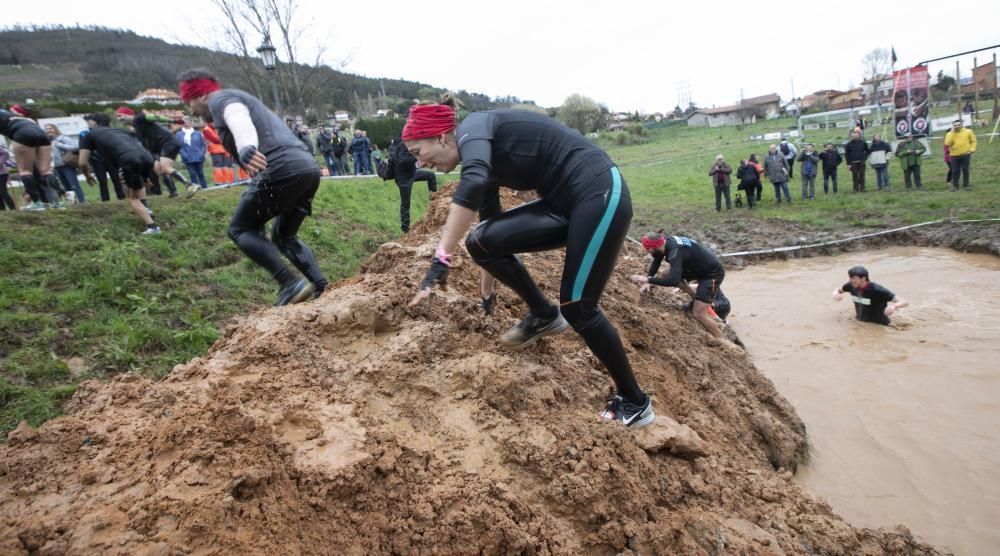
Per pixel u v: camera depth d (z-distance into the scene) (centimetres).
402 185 928
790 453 426
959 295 797
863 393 553
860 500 397
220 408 233
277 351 291
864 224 1226
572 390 336
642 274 723
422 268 399
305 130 1481
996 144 2100
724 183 1581
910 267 956
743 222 1412
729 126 6769
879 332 703
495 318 365
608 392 353
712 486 312
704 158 3306
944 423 485
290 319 316
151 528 192
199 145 1141
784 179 1571
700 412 406
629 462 289
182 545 189
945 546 345
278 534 206
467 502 242
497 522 238
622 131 5728
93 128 722
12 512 200
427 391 293
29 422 384
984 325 686
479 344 335
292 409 255
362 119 3506
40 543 186
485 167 252
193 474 211
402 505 239
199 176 1148
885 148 1549
